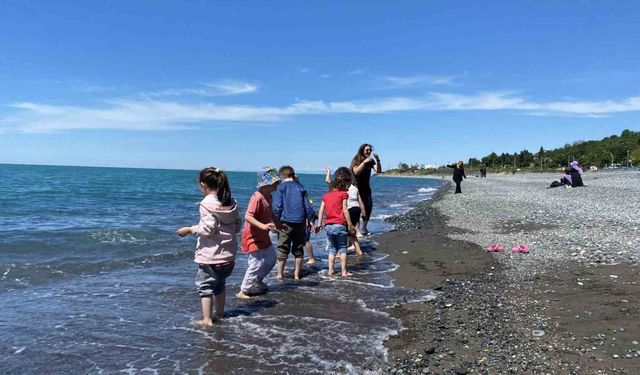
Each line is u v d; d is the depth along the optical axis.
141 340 5.25
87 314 6.16
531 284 7.59
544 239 11.80
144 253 11.08
